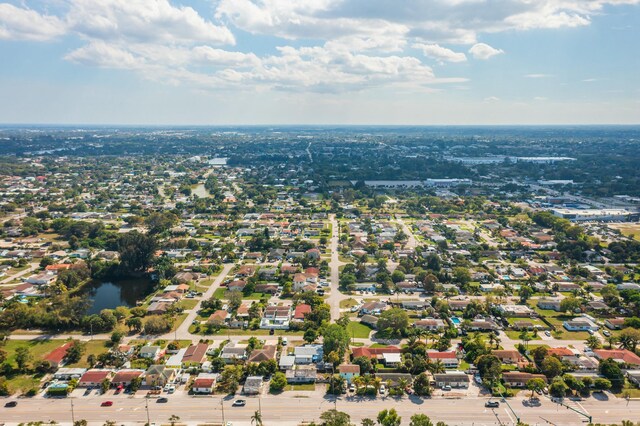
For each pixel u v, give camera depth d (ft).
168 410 591.78
